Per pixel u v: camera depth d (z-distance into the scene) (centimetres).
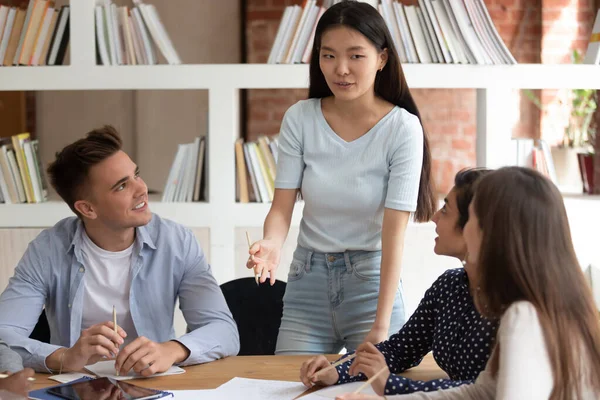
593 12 518
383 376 168
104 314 222
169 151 506
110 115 504
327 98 228
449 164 537
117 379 184
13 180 338
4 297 216
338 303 225
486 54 327
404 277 334
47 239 222
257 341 253
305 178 226
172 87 330
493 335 166
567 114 516
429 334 190
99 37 332
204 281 225
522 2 529
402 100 224
